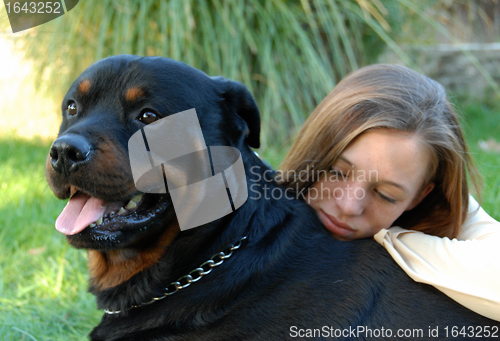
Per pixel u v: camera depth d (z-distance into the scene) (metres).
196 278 2.13
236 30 5.43
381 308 2.09
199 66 5.50
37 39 6.27
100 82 2.15
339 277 2.15
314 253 2.23
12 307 3.05
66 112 2.30
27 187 5.16
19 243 4.02
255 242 2.19
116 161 2.01
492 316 2.00
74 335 2.83
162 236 2.17
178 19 5.16
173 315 2.09
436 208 2.68
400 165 2.37
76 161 1.95
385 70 2.74
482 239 2.29
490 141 6.73
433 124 2.44
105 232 2.05
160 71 2.14
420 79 2.71
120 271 2.25
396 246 2.29
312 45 5.98
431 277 2.08
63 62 5.93
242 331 2.00
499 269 1.96
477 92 9.58
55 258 3.77
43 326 2.92
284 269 2.16
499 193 3.75
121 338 2.15
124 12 5.39
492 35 10.27
